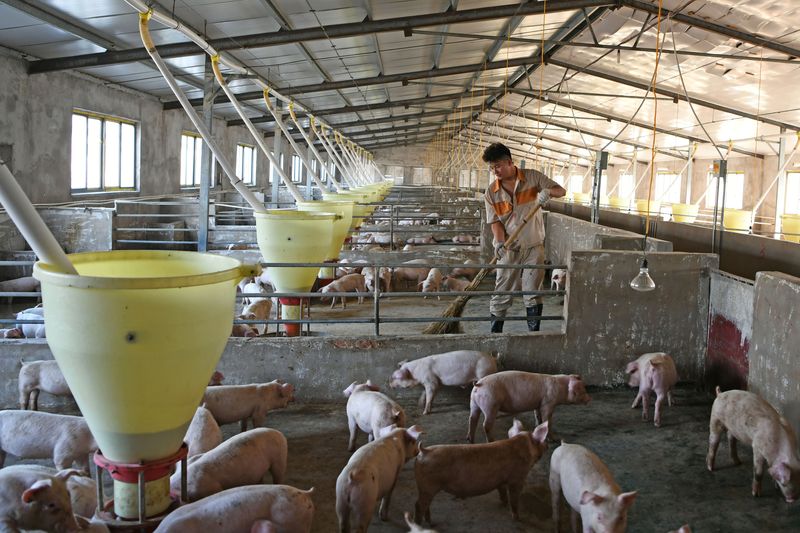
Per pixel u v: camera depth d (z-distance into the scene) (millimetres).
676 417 5059
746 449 4480
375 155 43125
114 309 2689
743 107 14734
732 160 21109
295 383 5441
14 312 8477
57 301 2730
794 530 3480
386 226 13664
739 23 10148
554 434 4715
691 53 11391
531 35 13664
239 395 4562
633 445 4543
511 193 6137
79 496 3305
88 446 3861
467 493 3559
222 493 3029
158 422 2955
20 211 2654
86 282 2660
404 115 25688
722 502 3775
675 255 5605
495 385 4543
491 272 11383
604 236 7031
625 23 11617
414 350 5496
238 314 7773
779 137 16438
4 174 2592
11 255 9539
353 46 12000
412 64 15008
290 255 6410
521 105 22094
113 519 3080
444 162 41219
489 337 5574
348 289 9031
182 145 18188
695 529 3490
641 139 22047
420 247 11672
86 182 13055
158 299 2719
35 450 3857
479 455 3506
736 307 5223
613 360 5691
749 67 12094
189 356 2873
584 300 5613
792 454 3680
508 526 3559
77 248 10602
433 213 17391
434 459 3455
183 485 3203
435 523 3574
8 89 10305
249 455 3635
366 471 3303
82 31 9094
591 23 12219
